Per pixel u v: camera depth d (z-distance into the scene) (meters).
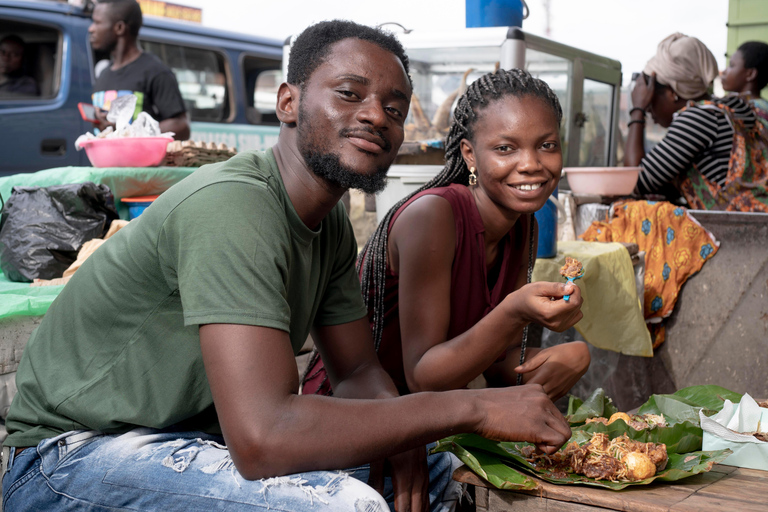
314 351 1.74
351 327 1.50
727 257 2.96
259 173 1.21
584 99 3.43
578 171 3.09
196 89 6.09
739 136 3.11
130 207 2.47
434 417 1.13
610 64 3.59
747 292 2.93
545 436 1.18
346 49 1.20
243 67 6.45
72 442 1.22
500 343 1.41
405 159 2.55
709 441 1.32
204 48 6.14
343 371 1.49
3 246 2.16
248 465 1.06
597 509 1.13
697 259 2.98
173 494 1.12
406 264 1.54
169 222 1.16
